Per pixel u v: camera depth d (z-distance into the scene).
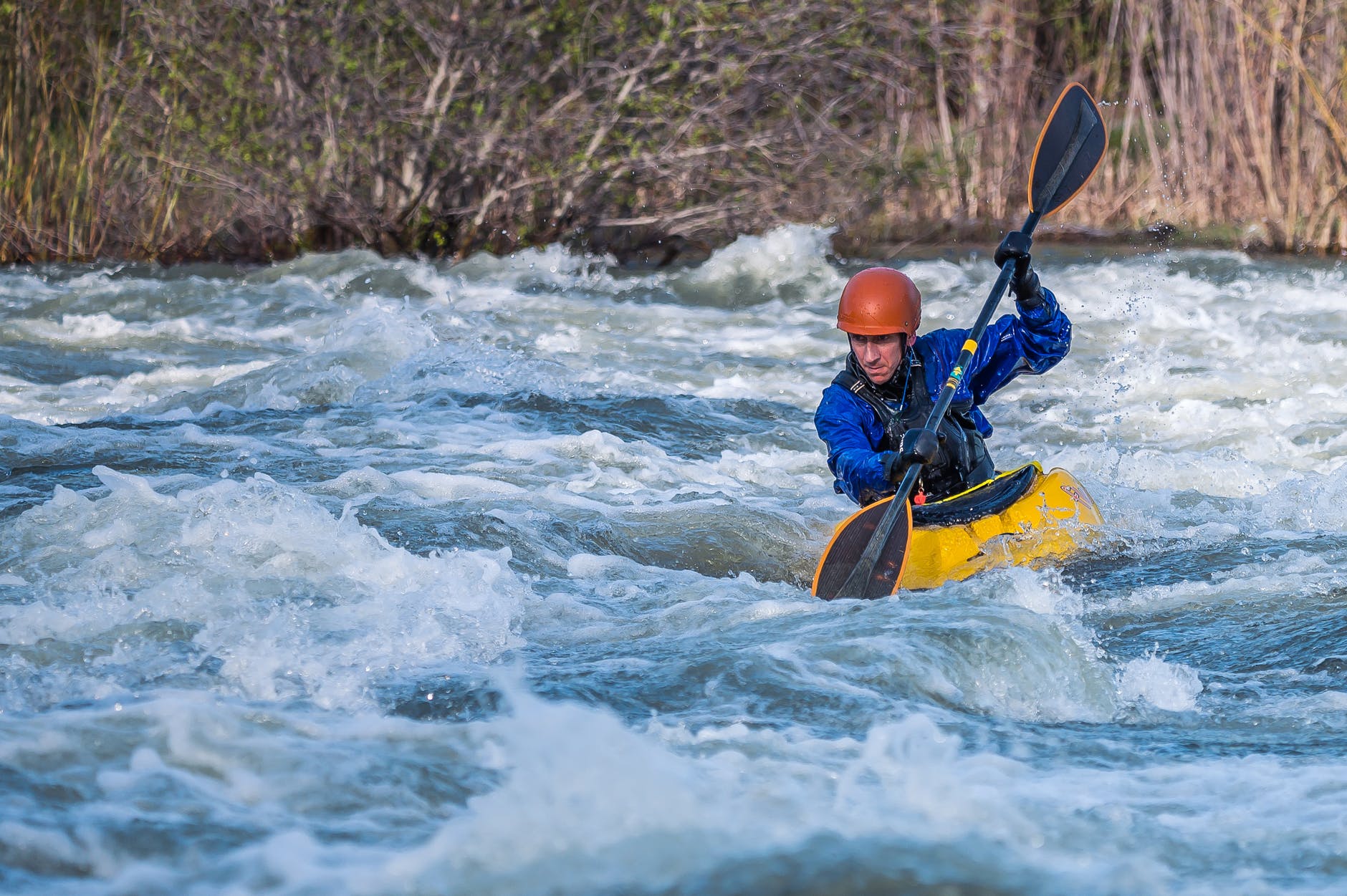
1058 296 44.94
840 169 58.00
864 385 18.58
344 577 15.32
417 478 21.19
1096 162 22.75
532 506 20.16
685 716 11.59
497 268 54.12
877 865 8.16
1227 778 10.20
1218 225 57.84
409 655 13.19
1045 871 8.30
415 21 53.75
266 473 21.39
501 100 56.31
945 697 12.21
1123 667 13.25
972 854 8.45
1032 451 26.20
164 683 12.15
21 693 11.72
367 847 8.87
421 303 46.41
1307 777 10.15
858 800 9.44
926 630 13.33
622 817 8.80
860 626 13.57
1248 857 8.71
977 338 18.33
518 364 32.03
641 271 55.00
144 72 55.53
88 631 13.33
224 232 59.44
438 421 26.16
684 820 8.80
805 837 8.58
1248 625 14.68
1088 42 64.50
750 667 12.52
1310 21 54.84
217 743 10.42
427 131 55.38
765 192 57.59
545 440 24.41
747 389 32.47
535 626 14.62
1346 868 8.52
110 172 58.19
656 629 14.35
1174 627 14.77
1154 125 61.50
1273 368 33.38
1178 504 20.81
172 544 16.06
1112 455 24.73
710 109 55.19
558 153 56.28
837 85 59.50
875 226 60.34
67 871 8.43
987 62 59.06
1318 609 15.01
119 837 8.83
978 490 18.23
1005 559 17.28
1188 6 57.38
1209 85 58.00
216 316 42.91
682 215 57.28
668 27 53.56
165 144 56.62
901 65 57.84
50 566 15.53
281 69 55.06
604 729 9.90
